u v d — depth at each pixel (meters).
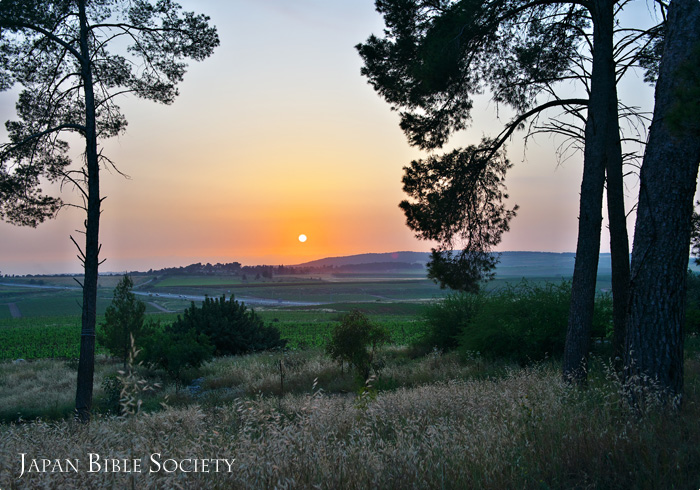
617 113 10.06
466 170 12.96
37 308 170.00
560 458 3.92
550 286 18.36
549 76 12.20
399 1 11.90
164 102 13.12
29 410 14.91
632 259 6.51
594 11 9.81
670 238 6.19
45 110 12.29
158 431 4.27
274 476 3.31
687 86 5.71
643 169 6.51
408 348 27.78
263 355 28.05
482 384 9.80
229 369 22.31
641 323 6.23
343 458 3.69
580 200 9.66
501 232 13.55
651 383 5.70
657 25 10.20
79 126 11.53
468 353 19.06
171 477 3.18
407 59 12.28
